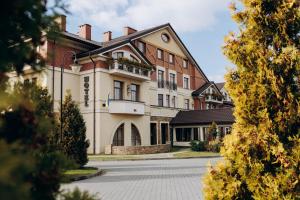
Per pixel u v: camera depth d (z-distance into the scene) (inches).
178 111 1595.7
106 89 1128.2
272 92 187.8
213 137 1302.9
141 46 1441.9
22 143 95.3
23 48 91.0
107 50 1130.0
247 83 195.6
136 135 1262.3
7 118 95.3
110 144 1127.0
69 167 107.3
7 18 86.3
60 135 600.4
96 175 574.6
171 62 1610.5
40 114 110.9
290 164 170.2
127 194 395.2
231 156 188.2
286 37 195.2
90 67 1129.4
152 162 855.7
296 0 197.0
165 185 465.7
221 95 1851.6
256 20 201.8
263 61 192.7
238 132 189.5
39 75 108.3
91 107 1115.3
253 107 190.4
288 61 188.9
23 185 65.3
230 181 187.2
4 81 99.9
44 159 104.2
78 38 1143.0
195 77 1764.3
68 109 636.1
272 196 169.8
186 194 396.2
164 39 1578.5
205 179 196.4
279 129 182.2
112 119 1143.6
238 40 206.2
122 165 771.4
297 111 182.7
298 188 167.6
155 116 1427.2
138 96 1279.5
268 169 180.2
